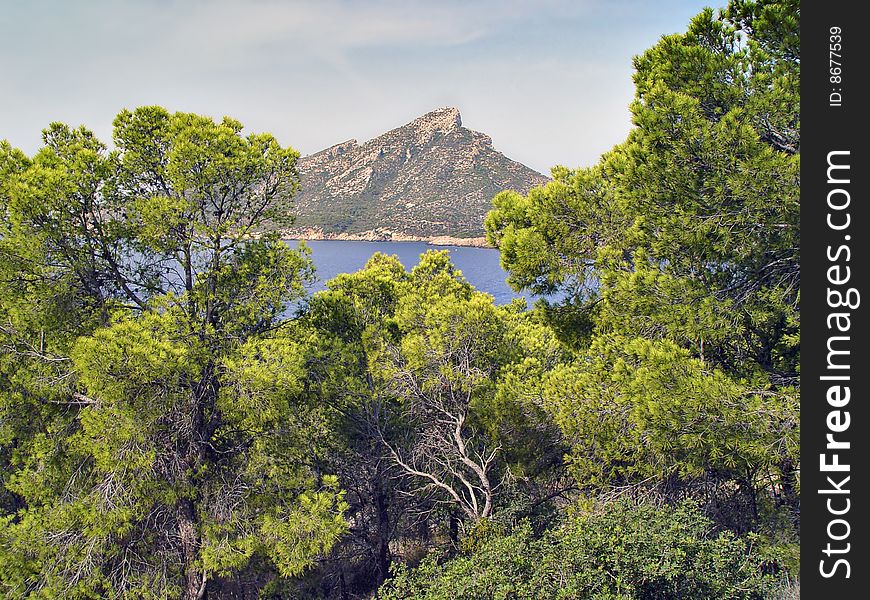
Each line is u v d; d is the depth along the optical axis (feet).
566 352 59.77
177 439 42.83
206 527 41.60
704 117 33.19
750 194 30.73
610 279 40.16
